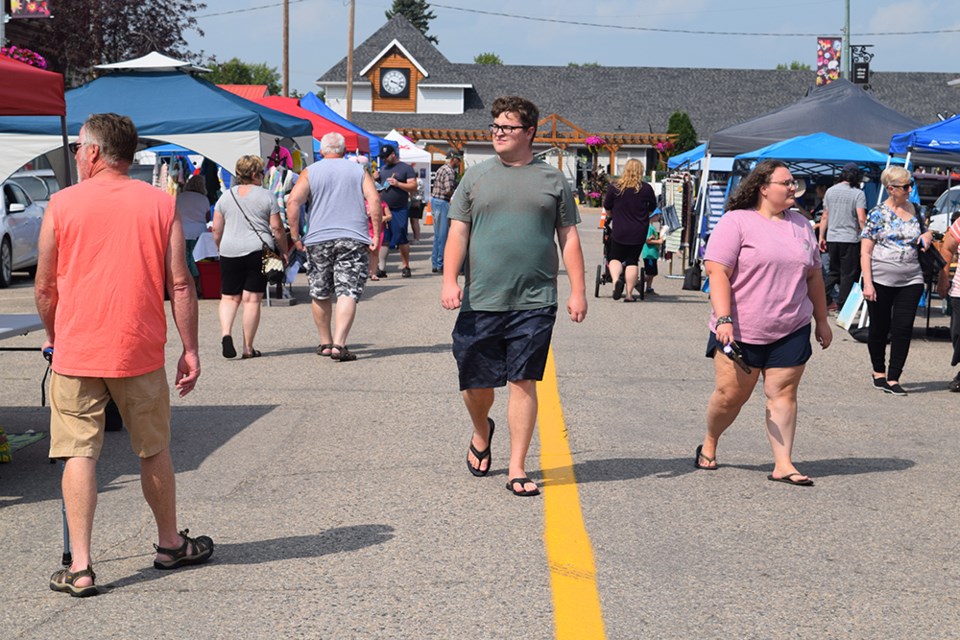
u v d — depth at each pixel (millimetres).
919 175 27625
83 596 4941
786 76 76375
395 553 5492
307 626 4598
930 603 4926
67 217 4992
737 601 4902
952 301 10273
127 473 7121
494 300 6508
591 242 32219
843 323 13922
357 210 11406
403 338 13000
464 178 6543
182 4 42906
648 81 75250
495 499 6441
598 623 4625
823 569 5336
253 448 7719
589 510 6227
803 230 6832
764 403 9539
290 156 18453
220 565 5340
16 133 15227
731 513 6223
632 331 13961
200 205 17328
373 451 7617
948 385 10734
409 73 71938
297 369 10844
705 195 19625
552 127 61562
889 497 6629
